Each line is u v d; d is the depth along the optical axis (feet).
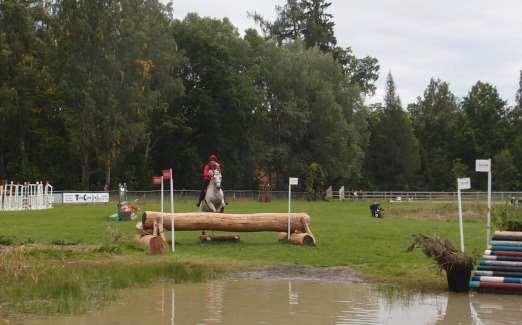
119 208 96.89
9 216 103.55
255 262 51.24
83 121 179.83
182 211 124.26
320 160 236.63
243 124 229.45
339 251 58.39
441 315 31.89
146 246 57.62
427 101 355.97
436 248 39.32
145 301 35.32
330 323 29.73
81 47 181.27
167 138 226.99
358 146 245.65
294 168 232.73
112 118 180.34
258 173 243.40
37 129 206.28
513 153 306.76
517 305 34.83
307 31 270.87
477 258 44.80
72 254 52.34
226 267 48.29
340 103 241.76
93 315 31.37
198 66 224.53
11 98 183.32
